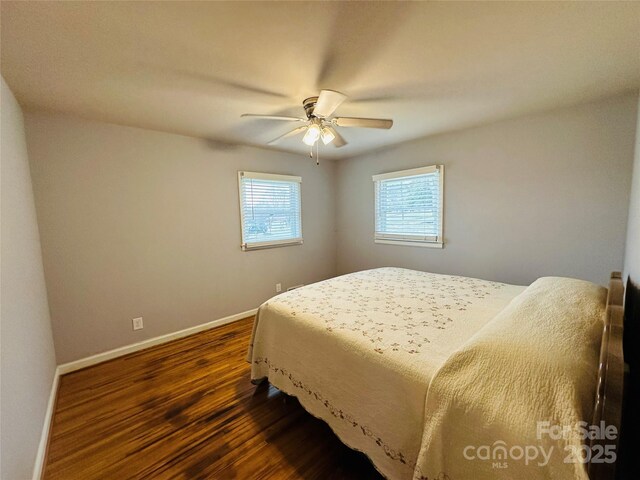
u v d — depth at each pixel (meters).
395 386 1.19
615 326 0.84
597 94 2.13
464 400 0.95
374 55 1.56
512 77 1.85
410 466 1.12
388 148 3.77
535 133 2.56
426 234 3.47
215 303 3.34
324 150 3.85
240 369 2.38
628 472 0.92
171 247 2.97
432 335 1.44
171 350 2.75
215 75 1.74
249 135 3.04
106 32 1.31
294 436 1.64
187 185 3.05
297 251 4.18
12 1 1.09
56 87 1.84
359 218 4.29
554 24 1.32
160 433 1.67
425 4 1.18
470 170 3.01
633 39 1.44
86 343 2.48
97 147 2.49
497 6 1.20
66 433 1.68
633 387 1.04
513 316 1.21
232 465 1.45
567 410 0.79
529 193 2.64
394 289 2.30
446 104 2.29
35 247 2.03
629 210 2.05
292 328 1.77
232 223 3.45
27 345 1.54
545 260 2.59
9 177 1.55
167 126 2.69
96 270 2.52
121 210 2.64
